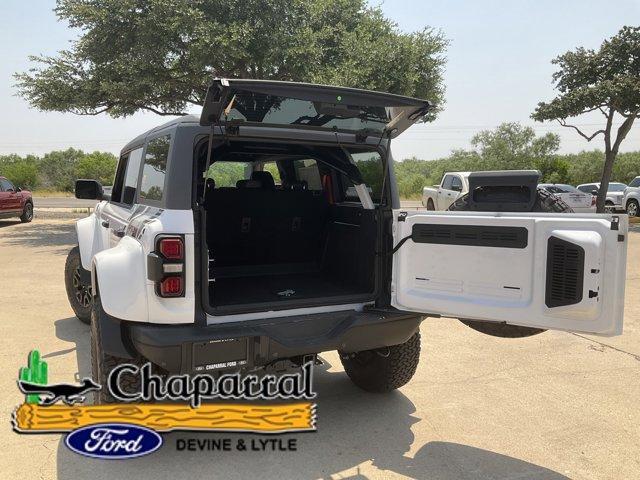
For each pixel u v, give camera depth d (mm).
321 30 13766
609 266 2482
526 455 3195
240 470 3000
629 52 17422
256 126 3051
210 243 3930
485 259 2881
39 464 2998
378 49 13445
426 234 3111
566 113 18125
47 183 57812
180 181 2824
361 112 3070
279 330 2980
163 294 2719
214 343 2752
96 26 12523
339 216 3961
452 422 3633
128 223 3348
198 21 11805
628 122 18031
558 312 2625
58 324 5859
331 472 2992
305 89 2732
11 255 11195
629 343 5402
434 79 14289
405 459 3141
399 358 3830
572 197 17109
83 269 5098
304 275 4133
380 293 3357
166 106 15414
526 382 4355
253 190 3883
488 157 55188
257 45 12477
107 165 58906
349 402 3955
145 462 3061
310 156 3961
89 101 13500
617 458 3170
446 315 3072
